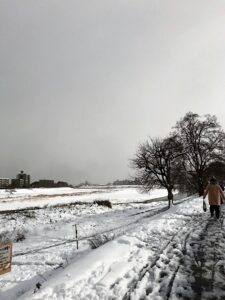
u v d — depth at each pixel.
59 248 15.40
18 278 10.17
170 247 8.97
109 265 7.31
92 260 7.65
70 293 5.80
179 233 10.99
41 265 11.83
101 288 5.96
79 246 15.08
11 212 35.44
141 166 39.25
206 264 7.29
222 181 37.19
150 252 8.45
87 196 67.56
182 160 42.59
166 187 38.31
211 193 14.80
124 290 5.88
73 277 6.54
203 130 46.00
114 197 67.50
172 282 6.22
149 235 10.63
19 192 74.94
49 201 52.84
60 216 33.06
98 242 12.54
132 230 11.68
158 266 7.24
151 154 38.94
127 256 8.09
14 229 24.77
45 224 28.05
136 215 31.19
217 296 5.50
